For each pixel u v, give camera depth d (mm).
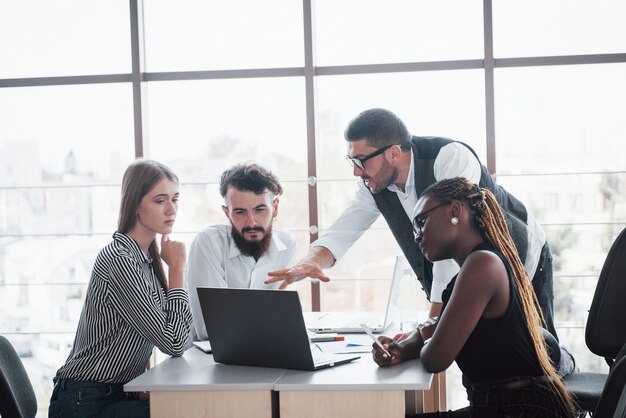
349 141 2750
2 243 4113
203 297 2205
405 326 2691
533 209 3865
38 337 4129
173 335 2301
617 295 2553
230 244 2947
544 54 3799
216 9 3943
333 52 3908
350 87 3914
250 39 3938
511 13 3803
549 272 2920
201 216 4020
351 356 2232
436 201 2084
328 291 3963
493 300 1972
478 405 2004
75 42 3998
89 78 3982
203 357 2357
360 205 3039
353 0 3881
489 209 2102
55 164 4062
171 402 2023
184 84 3988
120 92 3998
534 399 1955
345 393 1956
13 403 2020
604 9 3756
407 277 2709
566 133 3822
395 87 3885
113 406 2252
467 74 3832
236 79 3965
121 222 2408
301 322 2064
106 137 4023
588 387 2371
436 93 3857
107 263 2303
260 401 1989
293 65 3916
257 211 2877
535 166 3848
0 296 4121
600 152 3814
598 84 3795
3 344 2256
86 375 2293
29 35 4020
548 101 3824
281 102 3943
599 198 3824
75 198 4070
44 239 4098
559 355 2361
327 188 3951
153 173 2396
